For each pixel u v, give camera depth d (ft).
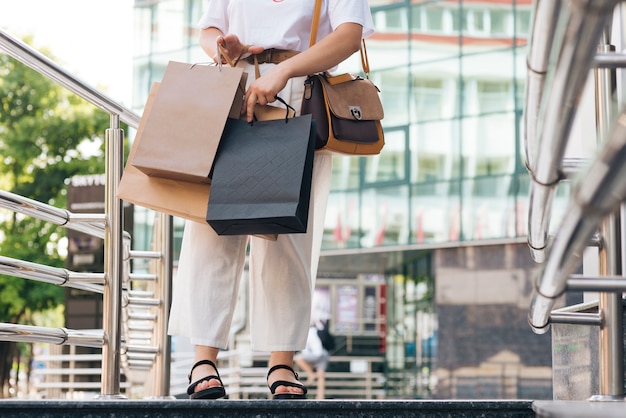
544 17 5.19
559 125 5.46
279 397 10.45
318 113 10.16
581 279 7.36
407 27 61.77
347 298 86.07
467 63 60.23
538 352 57.47
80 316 44.78
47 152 87.15
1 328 9.91
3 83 87.04
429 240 60.03
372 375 65.82
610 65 7.48
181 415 8.48
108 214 11.14
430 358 61.98
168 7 66.54
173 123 9.94
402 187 61.05
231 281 10.74
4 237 83.46
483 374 58.65
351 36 10.27
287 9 10.51
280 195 9.46
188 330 10.89
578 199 4.72
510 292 58.23
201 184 10.04
